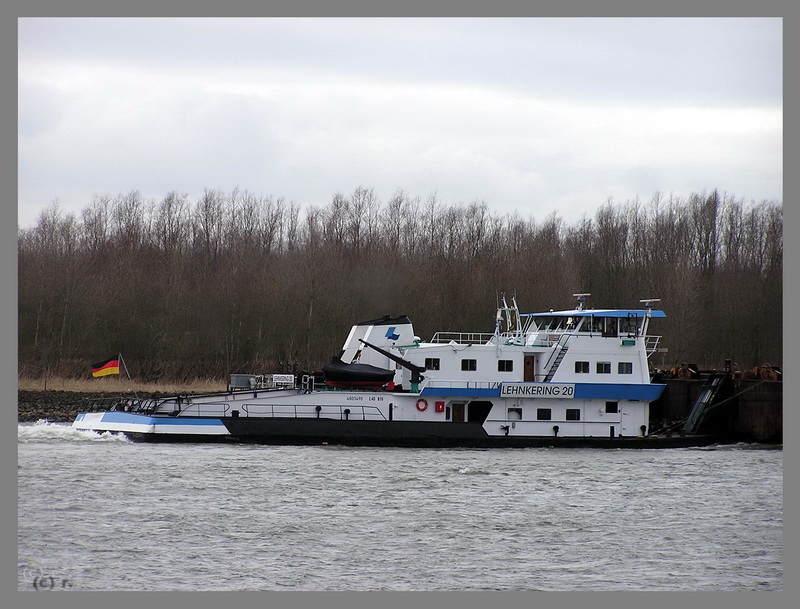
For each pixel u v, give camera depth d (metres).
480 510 156.00
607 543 141.50
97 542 135.38
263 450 193.38
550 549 138.38
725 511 160.50
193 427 197.25
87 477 168.50
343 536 140.75
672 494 170.75
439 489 168.00
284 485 166.62
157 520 145.62
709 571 130.25
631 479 181.00
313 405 199.12
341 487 166.62
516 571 128.50
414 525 147.00
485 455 196.50
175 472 173.50
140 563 127.62
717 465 197.75
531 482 175.62
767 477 186.50
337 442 197.88
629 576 127.69
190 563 128.12
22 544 134.00
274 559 130.38
